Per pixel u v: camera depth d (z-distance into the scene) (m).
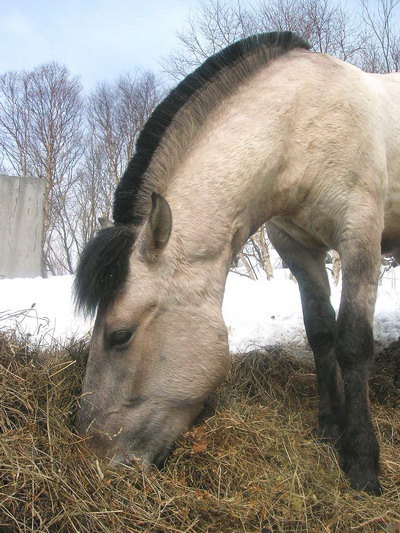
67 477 2.33
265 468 2.80
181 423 2.83
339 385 3.50
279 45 3.43
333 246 3.41
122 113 20.80
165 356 2.74
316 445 3.15
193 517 2.39
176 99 3.08
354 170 3.20
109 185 21.02
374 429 3.33
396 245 4.05
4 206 8.72
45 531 2.11
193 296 2.79
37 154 21.25
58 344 3.46
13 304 5.93
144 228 2.71
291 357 4.37
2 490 2.18
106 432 2.67
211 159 2.98
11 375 2.73
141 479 2.55
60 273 21.03
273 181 3.20
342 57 11.68
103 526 2.19
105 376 2.71
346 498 2.74
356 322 3.09
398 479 3.02
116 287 2.68
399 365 4.30
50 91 21.41
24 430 2.46
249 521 2.44
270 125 3.12
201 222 2.87
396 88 3.79
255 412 3.32
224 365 2.87
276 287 7.14
